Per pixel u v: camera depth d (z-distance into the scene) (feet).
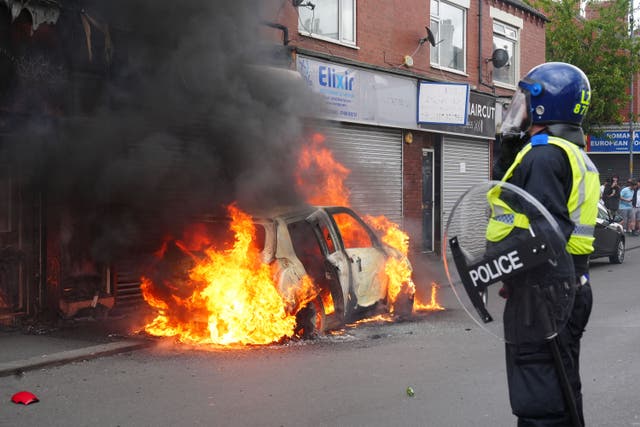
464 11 57.77
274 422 15.92
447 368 20.77
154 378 19.95
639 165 101.45
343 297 25.52
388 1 48.91
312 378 19.70
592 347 23.59
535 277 9.66
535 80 10.57
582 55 81.25
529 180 9.89
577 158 9.95
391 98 48.85
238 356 22.50
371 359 21.94
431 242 55.62
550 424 9.88
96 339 25.09
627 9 81.41
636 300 34.65
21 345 24.04
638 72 84.38
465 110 50.08
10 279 27.22
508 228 9.73
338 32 45.32
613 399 17.58
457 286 10.53
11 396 18.39
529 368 9.93
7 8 24.25
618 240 53.26
